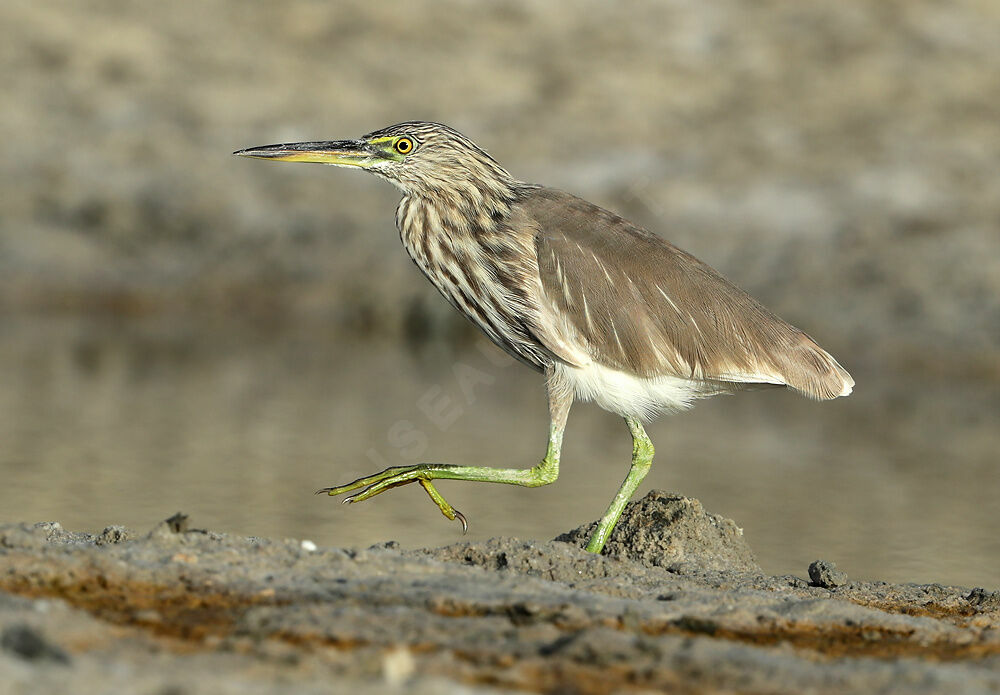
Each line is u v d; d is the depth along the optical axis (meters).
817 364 8.83
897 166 28.44
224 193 30.41
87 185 30.31
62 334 25.64
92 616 5.79
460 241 9.05
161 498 13.49
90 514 12.57
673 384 8.79
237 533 12.05
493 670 5.39
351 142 9.28
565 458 17.03
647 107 31.41
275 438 17.20
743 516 13.89
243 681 4.95
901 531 13.10
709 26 34.31
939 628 6.70
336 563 7.02
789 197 27.77
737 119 30.70
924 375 23.22
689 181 28.44
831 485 15.46
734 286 9.04
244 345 25.41
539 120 31.03
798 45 33.22
